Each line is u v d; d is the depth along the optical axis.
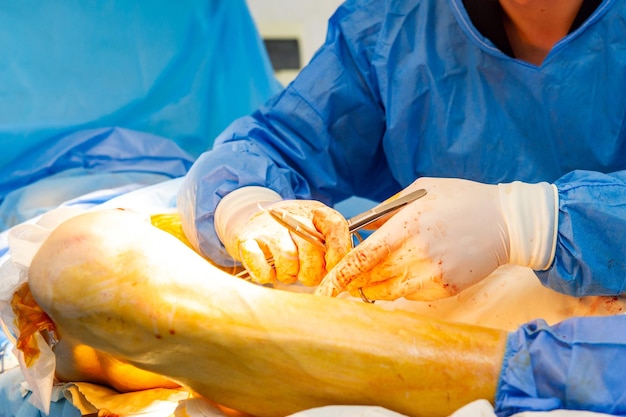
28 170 2.21
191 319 0.88
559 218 1.08
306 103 1.69
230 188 1.41
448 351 0.89
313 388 0.90
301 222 1.11
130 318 0.89
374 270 1.06
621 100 1.45
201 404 0.97
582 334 0.88
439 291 1.05
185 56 2.55
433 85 1.58
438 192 1.11
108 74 2.42
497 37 1.49
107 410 1.07
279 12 3.84
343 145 1.76
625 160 1.52
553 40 1.47
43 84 2.33
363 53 1.70
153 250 0.92
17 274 1.03
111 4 2.41
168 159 2.32
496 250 1.07
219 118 2.64
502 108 1.54
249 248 1.10
